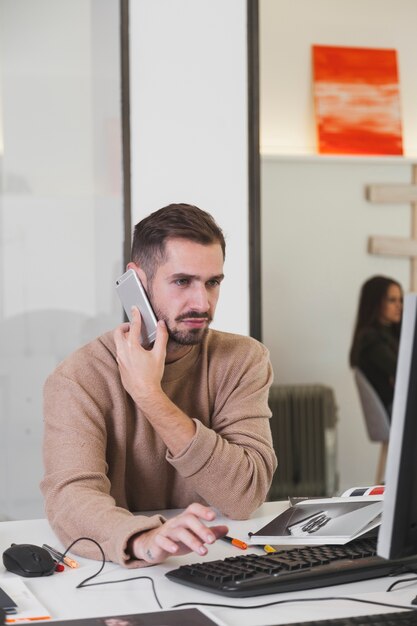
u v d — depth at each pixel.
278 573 1.63
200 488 2.09
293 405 3.90
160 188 3.57
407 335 1.46
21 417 3.52
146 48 3.54
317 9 3.89
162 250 2.12
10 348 3.50
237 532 2.02
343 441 3.95
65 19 3.51
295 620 1.48
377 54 3.97
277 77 3.86
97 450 2.06
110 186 3.55
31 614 1.49
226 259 3.65
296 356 3.91
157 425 2.05
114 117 3.55
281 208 3.88
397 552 1.48
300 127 3.90
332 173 3.94
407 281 4.01
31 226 3.52
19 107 3.50
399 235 4.01
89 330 3.56
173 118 3.57
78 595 1.60
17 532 2.04
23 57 3.49
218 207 3.63
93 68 3.54
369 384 3.97
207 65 3.60
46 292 3.52
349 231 3.96
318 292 3.93
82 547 1.84
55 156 3.52
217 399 2.28
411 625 1.41
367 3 3.95
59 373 2.14
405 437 1.46
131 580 1.68
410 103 4.01
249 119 3.66
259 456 2.18
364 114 3.97
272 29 3.85
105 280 3.56
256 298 3.71
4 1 3.47
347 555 1.73
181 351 2.21
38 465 3.52
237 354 2.32
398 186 4.01
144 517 1.81
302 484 3.92
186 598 1.58
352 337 3.97
